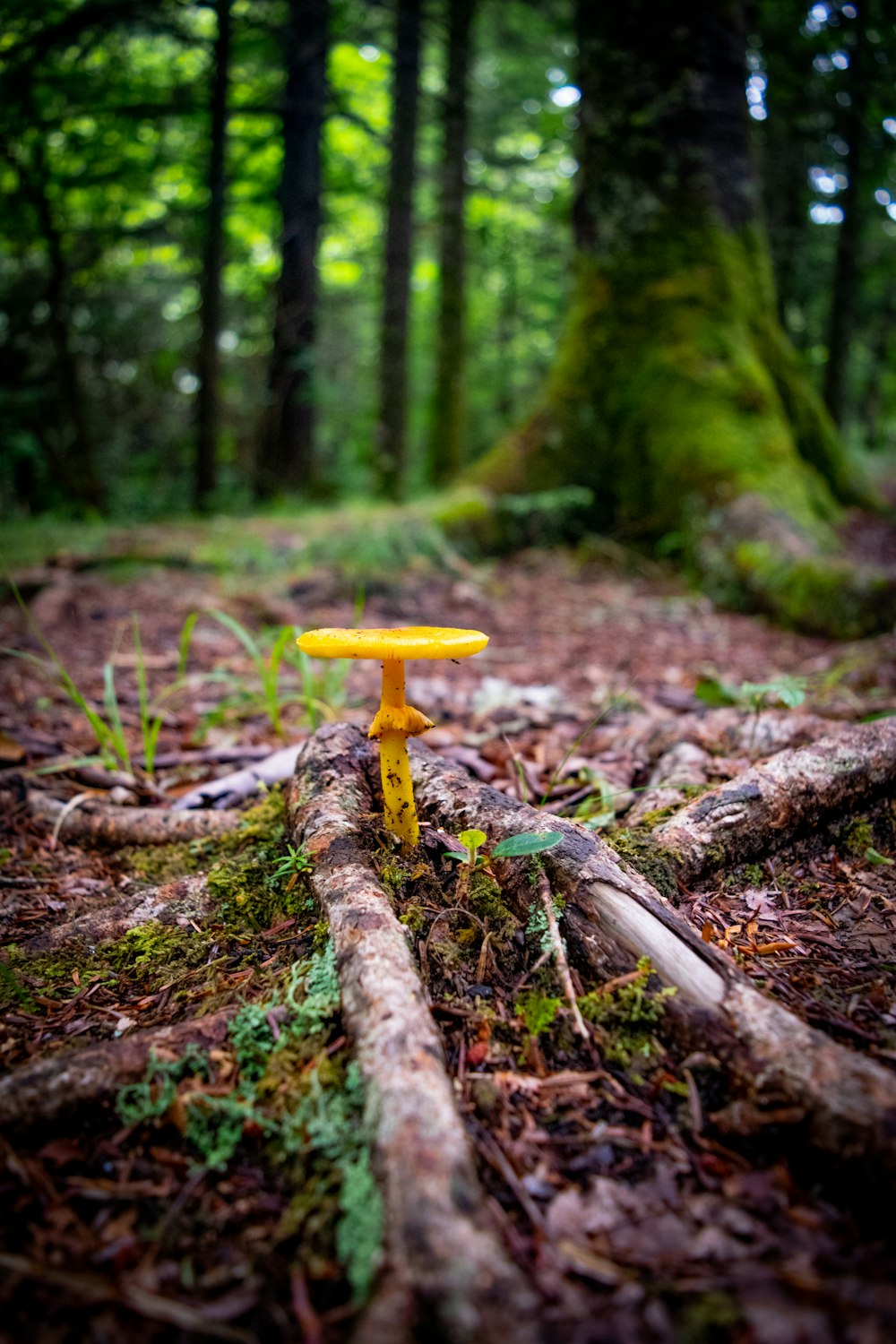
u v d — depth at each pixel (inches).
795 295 83.1
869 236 95.6
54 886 15.7
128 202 73.9
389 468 73.4
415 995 10.4
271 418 70.5
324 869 13.1
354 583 39.3
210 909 14.2
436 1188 8.2
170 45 72.5
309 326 69.0
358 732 16.4
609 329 49.9
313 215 67.3
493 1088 10.4
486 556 47.3
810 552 37.6
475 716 23.7
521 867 12.7
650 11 47.6
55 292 62.9
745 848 14.3
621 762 19.6
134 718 24.5
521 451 50.9
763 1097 9.7
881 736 15.8
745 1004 10.5
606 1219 8.9
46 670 28.2
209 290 62.6
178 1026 11.2
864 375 144.3
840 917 13.6
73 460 73.7
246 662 30.6
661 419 46.8
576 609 39.6
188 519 59.1
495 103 89.1
